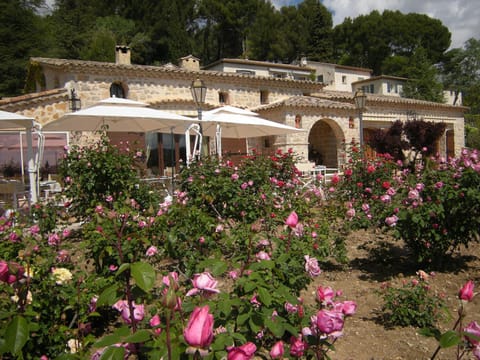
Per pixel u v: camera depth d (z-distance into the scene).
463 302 1.77
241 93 18.75
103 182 7.21
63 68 14.34
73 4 40.00
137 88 15.90
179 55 39.34
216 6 43.72
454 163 5.14
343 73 43.94
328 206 6.51
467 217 4.96
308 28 49.25
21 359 2.20
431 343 3.39
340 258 5.35
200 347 1.17
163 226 4.00
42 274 2.73
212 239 4.34
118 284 1.93
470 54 55.22
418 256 5.12
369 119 22.45
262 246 3.13
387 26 52.56
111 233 3.28
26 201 9.97
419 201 4.72
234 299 1.94
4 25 28.50
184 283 2.97
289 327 1.89
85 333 2.72
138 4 40.44
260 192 5.95
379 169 7.33
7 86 27.12
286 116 16.39
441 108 25.80
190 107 17.03
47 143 14.42
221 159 7.17
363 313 4.05
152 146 17.19
